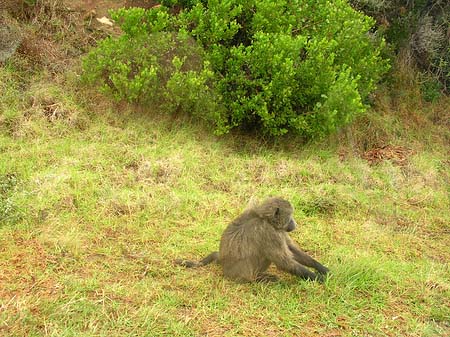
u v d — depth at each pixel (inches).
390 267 233.6
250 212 215.9
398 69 444.1
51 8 386.6
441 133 418.3
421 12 470.3
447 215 305.0
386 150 376.5
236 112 337.7
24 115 320.2
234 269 211.9
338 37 361.7
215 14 345.4
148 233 242.2
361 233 267.0
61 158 291.6
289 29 343.0
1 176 268.4
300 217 277.7
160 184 283.7
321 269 218.8
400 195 322.7
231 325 186.1
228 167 314.2
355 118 381.1
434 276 230.7
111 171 287.9
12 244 222.8
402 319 200.1
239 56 334.6
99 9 396.8
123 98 338.0
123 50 339.9
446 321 202.2
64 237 226.8
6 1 377.4
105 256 223.0
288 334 184.4
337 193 302.4
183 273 215.3
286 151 350.0
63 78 348.5
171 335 176.9
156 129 331.9
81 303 185.9
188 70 343.6
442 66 458.6
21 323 172.9
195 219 262.7
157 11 361.1
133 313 184.7
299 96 344.5
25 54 358.0
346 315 198.1
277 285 211.8
